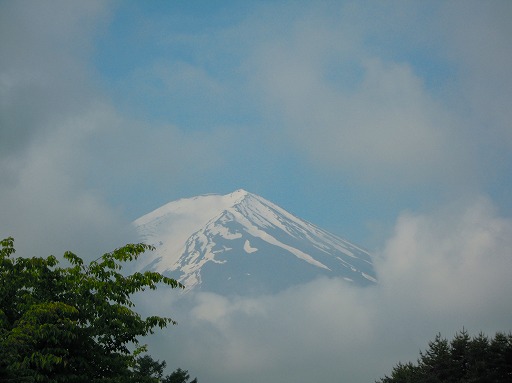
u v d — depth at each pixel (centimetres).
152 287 3897
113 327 3812
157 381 3919
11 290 3691
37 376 3309
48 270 3825
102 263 3866
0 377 3231
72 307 3484
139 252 3906
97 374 3744
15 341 3262
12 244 3806
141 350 4031
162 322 3931
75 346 3591
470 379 11500
